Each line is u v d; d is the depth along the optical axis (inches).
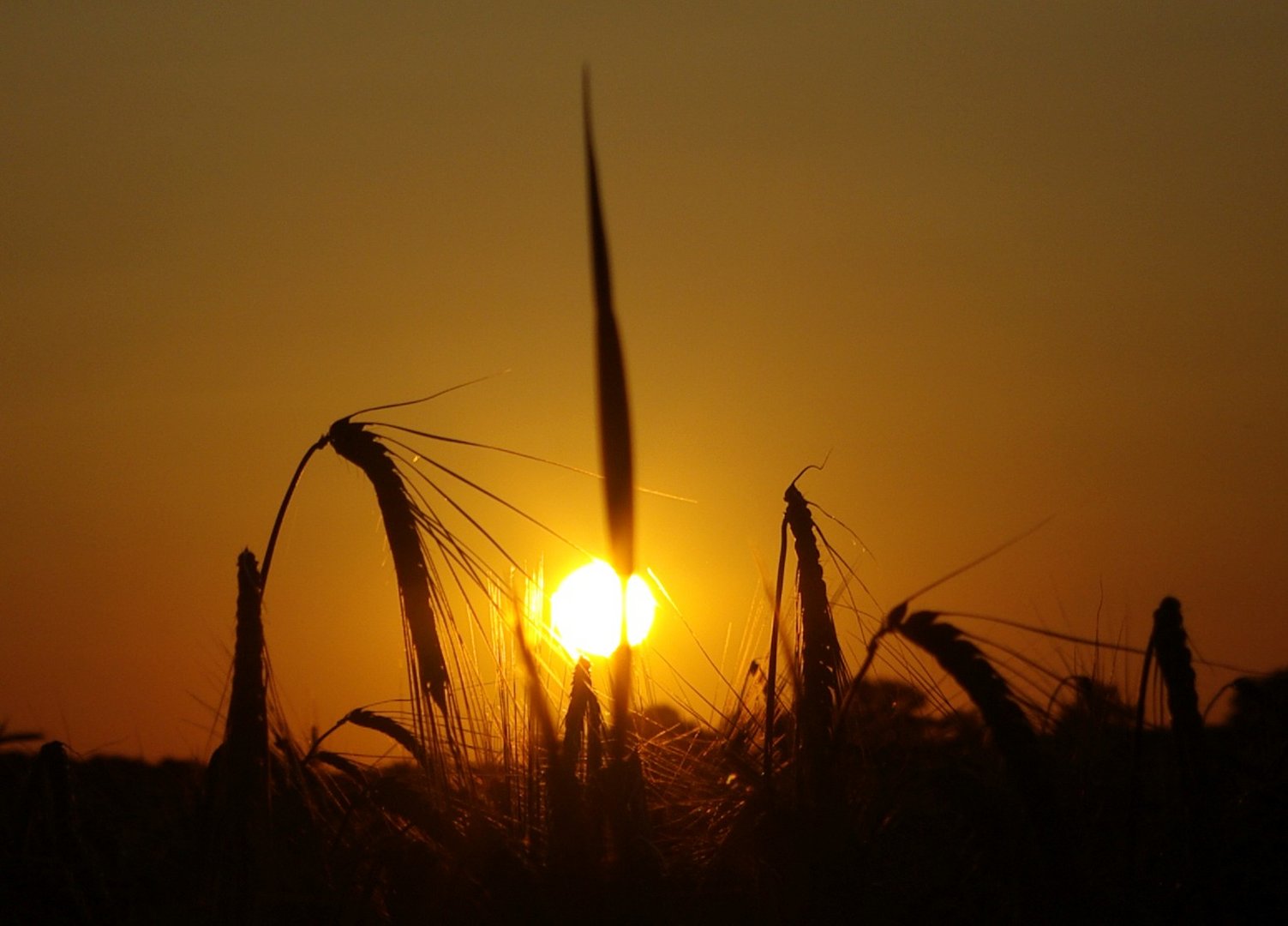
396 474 282.7
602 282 177.9
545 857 259.9
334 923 268.1
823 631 285.1
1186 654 235.1
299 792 291.3
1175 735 234.7
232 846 255.1
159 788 347.3
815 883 250.4
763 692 340.5
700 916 258.7
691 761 333.7
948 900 256.4
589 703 280.8
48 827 294.2
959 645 201.2
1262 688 296.8
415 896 272.2
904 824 277.4
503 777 293.3
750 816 267.9
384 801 278.2
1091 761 288.0
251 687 259.0
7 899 279.6
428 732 279.7
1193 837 233.6
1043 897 219.0
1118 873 253.6
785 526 310.3
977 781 240.1
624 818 259.1
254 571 271.0
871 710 311.3
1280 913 233.5
